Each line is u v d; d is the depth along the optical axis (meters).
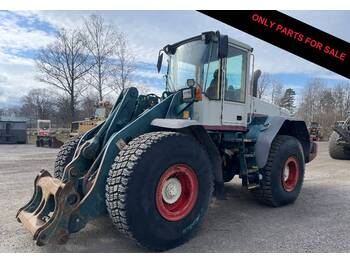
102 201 3.14
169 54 4.95
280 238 3.59
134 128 3.48
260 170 4.77
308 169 8.91
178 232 3.30
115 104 3.91
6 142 23.72
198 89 3.93
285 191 4.91
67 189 2.95
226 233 3.74
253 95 5.08
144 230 3.05
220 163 4.02
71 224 2.96
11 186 6.14
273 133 4.69
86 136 3.97
